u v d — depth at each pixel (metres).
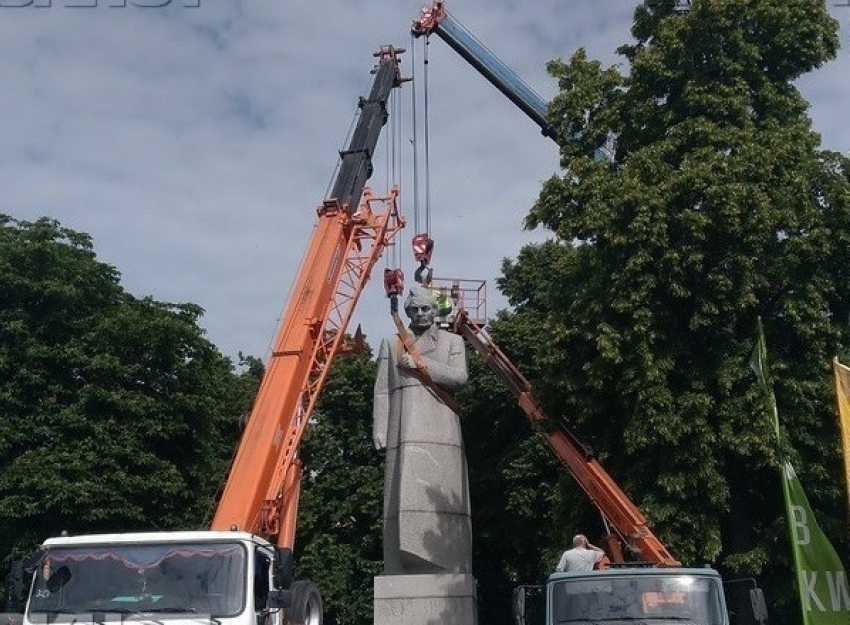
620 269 26.47
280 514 24.69
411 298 32.16
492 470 43.56
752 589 17.70
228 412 47.97
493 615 46.22
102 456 34.78
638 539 25.05
